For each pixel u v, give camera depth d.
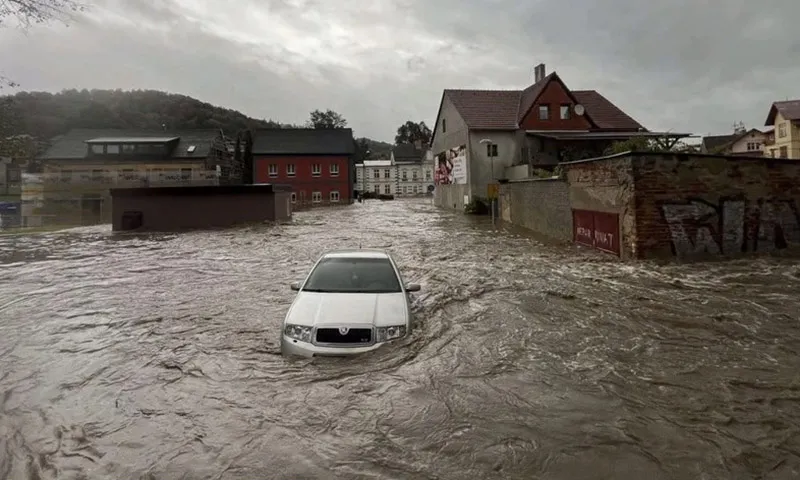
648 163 12.63
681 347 6.13
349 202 62.00
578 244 16.41
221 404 4.65
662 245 12.73
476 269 12.19
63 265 14.04
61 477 3.51
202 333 7.06
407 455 3.70
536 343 6.36
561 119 34.69
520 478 3.39
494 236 20.30
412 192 87.88
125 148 55.41
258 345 6.42
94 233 24.58
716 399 4.61
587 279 10.64
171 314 8.23
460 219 30.31
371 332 5.70
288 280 11.35
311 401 4.65
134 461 3.70
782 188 13.44
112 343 6.67
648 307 8.14
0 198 51.62
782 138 41.56
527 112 34.34
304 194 63.31
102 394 4.96
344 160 64.00
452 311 7.99
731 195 13.06
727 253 13.05
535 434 3.98
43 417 4.47
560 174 18.16
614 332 6.81
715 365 5.50
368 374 5.24
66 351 6.36
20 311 8.59
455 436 3.97
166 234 23.30
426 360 5.66
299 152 63.34
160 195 26.84
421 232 22.44
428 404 4.56
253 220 28.39
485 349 6.11
